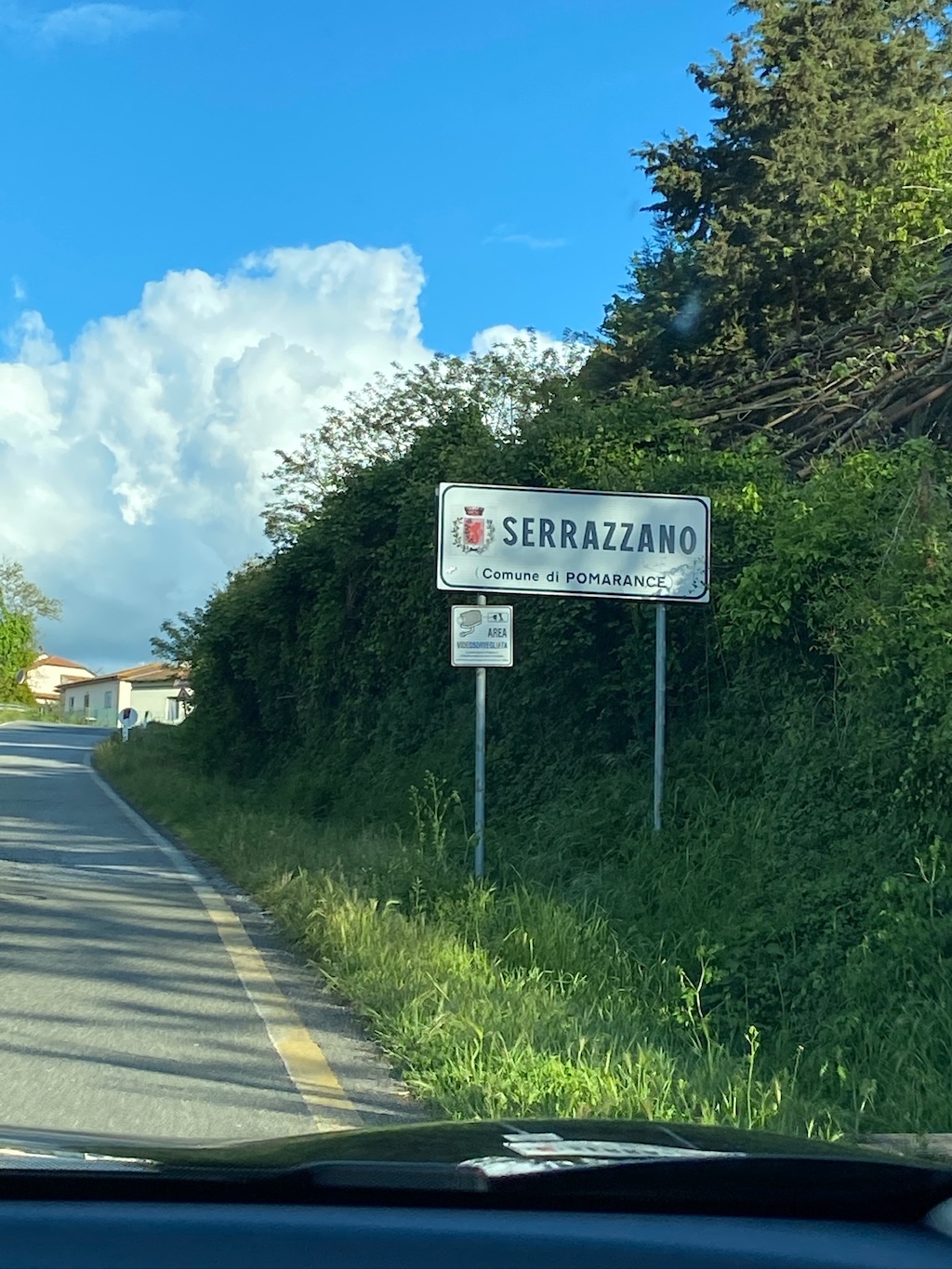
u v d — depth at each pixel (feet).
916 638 30.96
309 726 77.00
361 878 37.37
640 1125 9.50
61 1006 24.97
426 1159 7.56
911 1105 21.01
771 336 71.26
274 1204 6.49
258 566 94.94
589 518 38.73
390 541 64.95
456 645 38.27
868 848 30.91
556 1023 23.15
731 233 77.00
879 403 51.34
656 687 38.40
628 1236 6.20
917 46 89.56
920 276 57.47
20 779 98.17
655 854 35.96
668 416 53.47
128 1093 19.51
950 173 57.72
